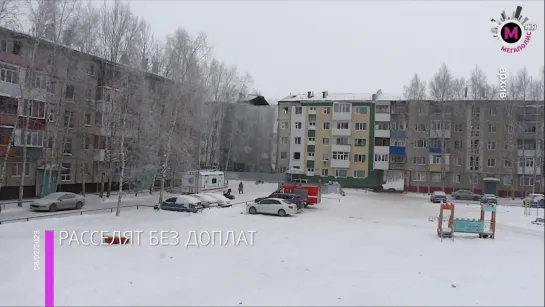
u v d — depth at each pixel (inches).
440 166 2372.0
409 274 531.8
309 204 1521.9
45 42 1264.8
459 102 2319.1
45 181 1517.0
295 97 2839.6
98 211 1195.3
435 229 986.1
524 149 2219.5
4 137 1347.2
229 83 2476.6
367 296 430.0
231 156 2851.9
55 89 1485.0
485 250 708.0
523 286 470.3
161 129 1469.0
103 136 1695.4
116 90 1448.1
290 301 411.8
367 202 1755.7
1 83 1298.0
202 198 1368.1
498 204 1791.3
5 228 816.3
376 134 2522.1
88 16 1485.0
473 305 399.9
